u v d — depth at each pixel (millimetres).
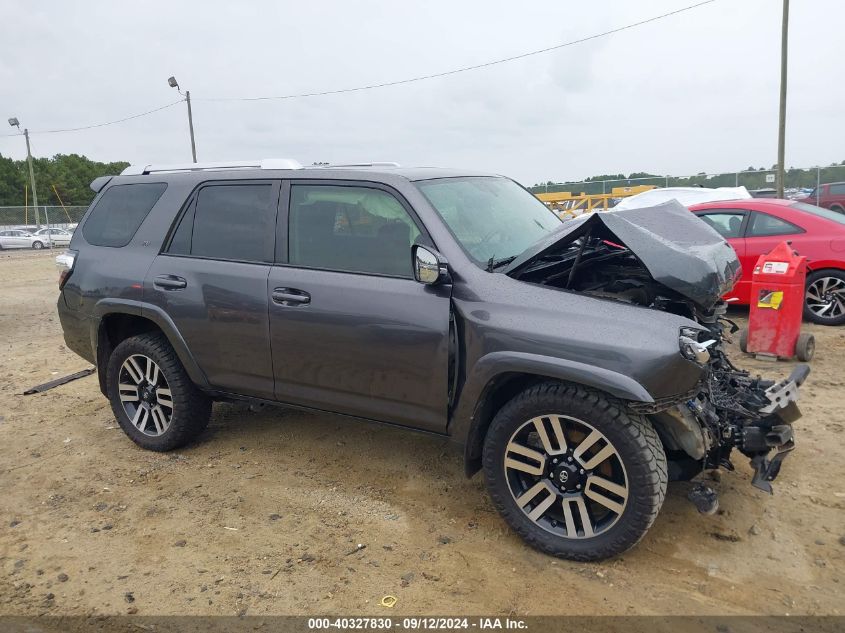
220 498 4109
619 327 3086
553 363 3121
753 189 22984
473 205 4035
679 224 3775
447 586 3154
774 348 6441
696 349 2947
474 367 3369
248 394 4328
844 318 7828
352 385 3830
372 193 3848
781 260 6336
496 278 3461
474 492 4070
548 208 4848
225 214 4363
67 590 3229
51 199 88250
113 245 4848
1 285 15773
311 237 3992
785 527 3547
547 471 3324
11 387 6648
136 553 3537
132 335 5051
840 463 4234
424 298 3529
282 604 3066
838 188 19953
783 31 21703
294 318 3926
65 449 4969
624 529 3115
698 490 3299
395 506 3934
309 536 3641
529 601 3023
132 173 5148
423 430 3707
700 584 3107
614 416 3064
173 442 4707
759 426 3320
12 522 3906
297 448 4816
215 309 4242
